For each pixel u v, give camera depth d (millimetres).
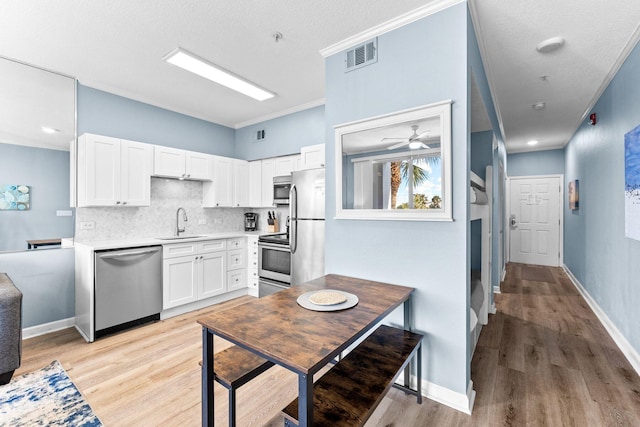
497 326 3086
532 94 3461
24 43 2451
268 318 1449
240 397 1918
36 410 1769
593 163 3662
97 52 2600
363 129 2219
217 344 2641
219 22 2180
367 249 2223
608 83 3043
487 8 1978
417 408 1808
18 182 2762
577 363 2344
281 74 3043
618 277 2746
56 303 2949
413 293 2004
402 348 1742
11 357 2029
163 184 3861
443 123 1854
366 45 2244
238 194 4449
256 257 4000
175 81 3186
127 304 2906
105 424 1658
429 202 1929
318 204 3191
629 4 1938
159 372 2178
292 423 1194
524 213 6492
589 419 1711
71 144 3047
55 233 2961
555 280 4992
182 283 3363
